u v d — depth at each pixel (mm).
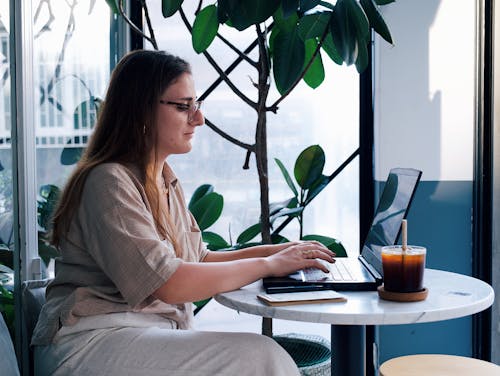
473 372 1542
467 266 2699
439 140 2682
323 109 2887
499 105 2590
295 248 1658
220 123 2916
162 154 1739
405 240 1411
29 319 1811
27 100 2139
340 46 2053
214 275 1504
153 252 1486
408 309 1324
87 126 2576
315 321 1304
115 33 2779
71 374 1510
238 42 2891
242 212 2947
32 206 2174
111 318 1542
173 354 1456
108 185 1561
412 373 1536
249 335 1484
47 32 2281
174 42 2887
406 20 2670
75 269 1617
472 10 2650
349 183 2900
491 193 2613
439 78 2672
